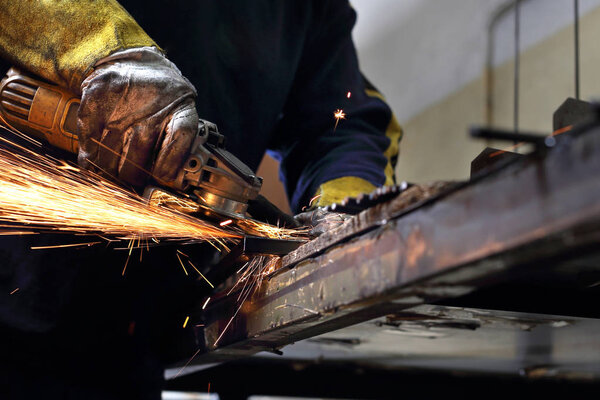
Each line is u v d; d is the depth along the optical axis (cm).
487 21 434
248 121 174
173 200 111
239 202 114
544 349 146
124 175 113
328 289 86
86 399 141
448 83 471
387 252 73
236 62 170
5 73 134
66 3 120
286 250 103
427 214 67
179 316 147
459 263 62
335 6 199
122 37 117
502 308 102
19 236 131
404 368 198
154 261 149
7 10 121
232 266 115
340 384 194
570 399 195
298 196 184
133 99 110
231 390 187
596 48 364
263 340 111
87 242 136
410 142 515
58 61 118
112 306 144
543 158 53
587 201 49
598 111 48
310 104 194
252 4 173
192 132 108
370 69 570
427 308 102
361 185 169
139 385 150
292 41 186
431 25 492
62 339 138
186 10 158
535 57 404
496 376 203
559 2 389
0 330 131
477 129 64
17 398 133
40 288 133
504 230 57
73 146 120
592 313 105
